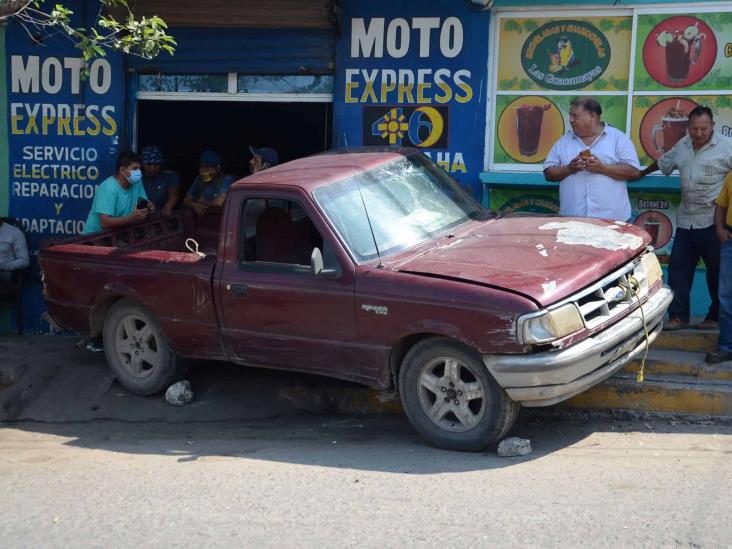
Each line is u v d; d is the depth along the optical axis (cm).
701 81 816
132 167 834
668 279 755
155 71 913
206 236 868
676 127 826
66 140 933
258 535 474
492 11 846
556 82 845
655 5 815
